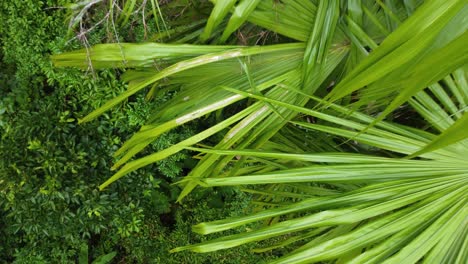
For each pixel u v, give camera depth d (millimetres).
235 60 1269
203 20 1508
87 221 1870
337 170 1103
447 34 938
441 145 790
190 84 1349
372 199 1081
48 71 1703
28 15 1688
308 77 1211
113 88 1744
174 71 1137
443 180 1099
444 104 1121
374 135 1153
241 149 1167
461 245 1058
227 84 1262
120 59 1199
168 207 2137
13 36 1717
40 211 1805
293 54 1234
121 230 1921
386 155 1375
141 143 1231
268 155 1106
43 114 1750
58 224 1841
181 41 1490
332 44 1251
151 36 1611
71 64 1258
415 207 1075
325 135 1429
